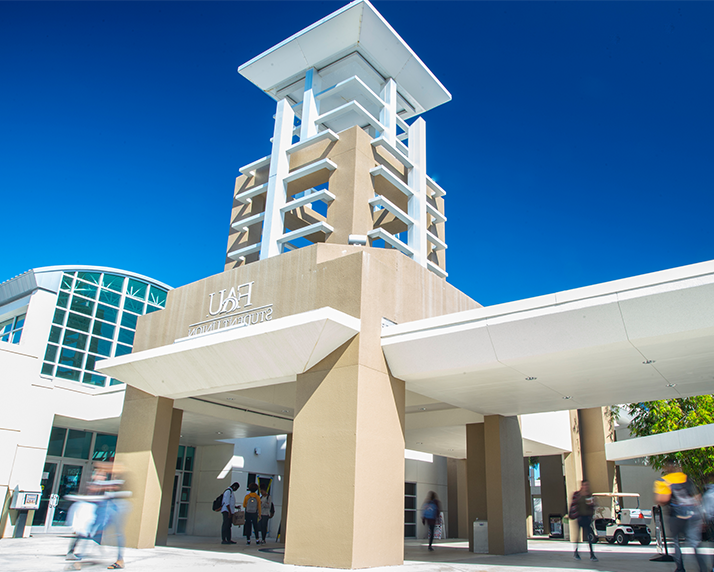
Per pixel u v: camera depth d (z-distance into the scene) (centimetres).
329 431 1171
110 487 1007
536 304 1084
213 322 1565
